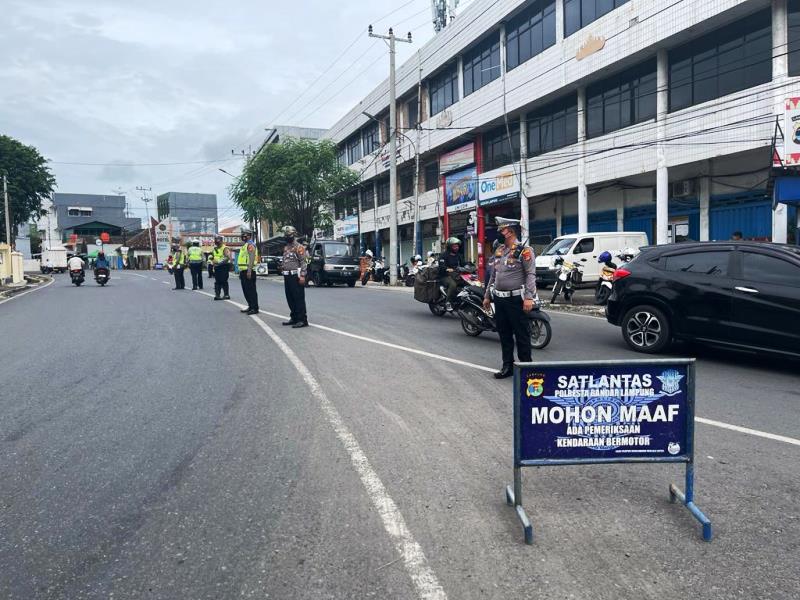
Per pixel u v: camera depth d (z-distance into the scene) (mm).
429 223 36031
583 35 20828
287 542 3193
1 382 6715
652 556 3064
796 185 12930
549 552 3102
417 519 3449
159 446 4637
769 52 15773
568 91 22531
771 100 15477
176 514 3516
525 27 24359
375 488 3852
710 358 8148
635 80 19906
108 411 5559
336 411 5508
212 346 8883
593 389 3402
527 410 3396
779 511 3559
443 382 6676
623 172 20234
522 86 24297
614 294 8875
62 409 5633
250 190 35750
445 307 12195
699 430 5035
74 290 22328
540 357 8180
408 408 5637
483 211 29266
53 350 8727
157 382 6660
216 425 5129
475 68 28328
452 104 30656
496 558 3041
